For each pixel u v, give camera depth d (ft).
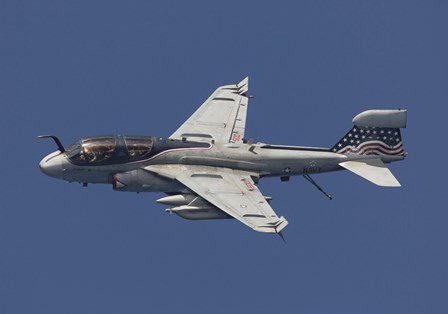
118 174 610.24
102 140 608.19
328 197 643.04
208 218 587.68
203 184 599.16
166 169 611.06
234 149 625.00
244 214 571.28
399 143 647.15
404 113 642.63
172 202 595.47
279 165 630.33
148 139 615.16
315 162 636.48
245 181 612.29
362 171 636.07
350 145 644.69
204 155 618.44
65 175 609.42
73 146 610.24
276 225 558.56
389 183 624.18
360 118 641.40
